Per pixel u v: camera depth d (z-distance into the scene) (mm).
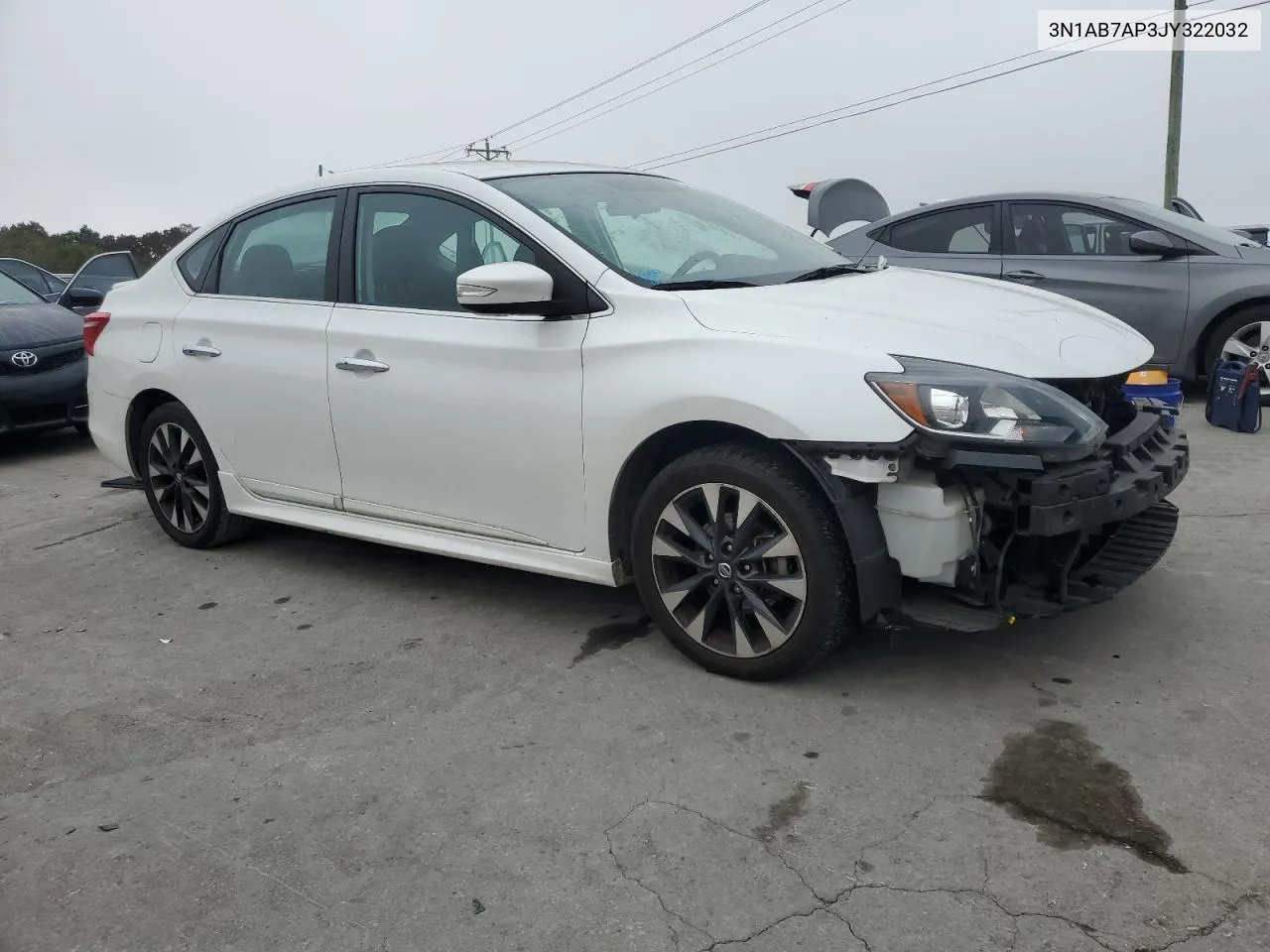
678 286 3338
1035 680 3141
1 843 2613
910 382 2736
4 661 3770
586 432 3299
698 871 2338
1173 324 7074
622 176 4199
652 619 3535
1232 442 6305
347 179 4125
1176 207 9133
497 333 3504
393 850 2488
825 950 2062
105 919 2301
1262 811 2422
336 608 4125
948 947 2047
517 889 2318
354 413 3930
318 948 2170
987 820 2453
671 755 2838
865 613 2891
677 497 3197
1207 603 3641
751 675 3188
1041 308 3422
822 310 3092
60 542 5281
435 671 3469
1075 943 2035
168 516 4992
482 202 3627
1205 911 2102
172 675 3570
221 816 2678
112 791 2832
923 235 7812
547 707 3160
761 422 2898
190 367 4562
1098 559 3205
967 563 2828
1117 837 2359
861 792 2602
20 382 7207
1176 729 2811
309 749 2998
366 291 3959
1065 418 2725
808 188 8211
